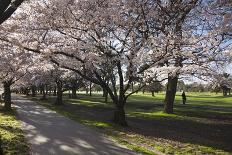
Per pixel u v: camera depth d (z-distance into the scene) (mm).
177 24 17812
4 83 33344
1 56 23719
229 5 18359
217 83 17641
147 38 17859
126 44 19234
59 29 19250
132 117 29219
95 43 19016
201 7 18266
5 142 14344
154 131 20578
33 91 76188
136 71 18875
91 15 17969
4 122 22391
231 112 34094
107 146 14109
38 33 19297
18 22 18578
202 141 17547
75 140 15445
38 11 18078
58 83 46156
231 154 14516
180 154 13961
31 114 29500
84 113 32812
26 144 14125
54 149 13141
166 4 18672
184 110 35719
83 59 19969
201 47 16656
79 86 55531
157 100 60125
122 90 22719
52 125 21250
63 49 19453
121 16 18625
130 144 14961
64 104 46969
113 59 19172
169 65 18594
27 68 29047
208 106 42812
